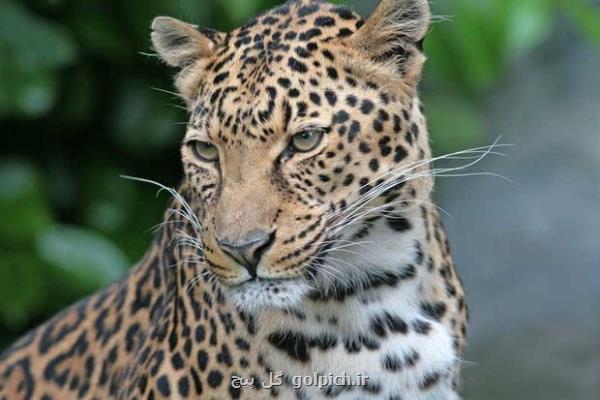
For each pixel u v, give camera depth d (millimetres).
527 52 22828
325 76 7660
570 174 20547
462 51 15445
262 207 7543
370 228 7949
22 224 13320
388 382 8172
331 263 7945
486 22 15070
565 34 23906
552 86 22812
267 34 7898
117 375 9031
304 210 7641
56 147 14938
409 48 7961
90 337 9398
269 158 7633
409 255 8156
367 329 8125
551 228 19562
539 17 15008
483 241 19625
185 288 8375
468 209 20547
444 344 8297
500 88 22859
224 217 7562
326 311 8078
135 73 14789
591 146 21203
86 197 14914
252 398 8164
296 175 7637
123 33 14492
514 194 20500
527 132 21672
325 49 7734
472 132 17922
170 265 8750
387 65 7844
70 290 13484
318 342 8117
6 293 13336
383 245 8039
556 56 23609
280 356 8109
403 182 7930
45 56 13453
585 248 19016
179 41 8281
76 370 9328
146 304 9086
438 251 8477
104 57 14633
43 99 13422
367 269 8062
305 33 7797
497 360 16984
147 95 14789
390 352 8148
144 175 15352
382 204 7859
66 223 14992
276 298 7684
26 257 13336
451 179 21422
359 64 7762
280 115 7566
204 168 8008
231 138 7684
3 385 9617
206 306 8195
